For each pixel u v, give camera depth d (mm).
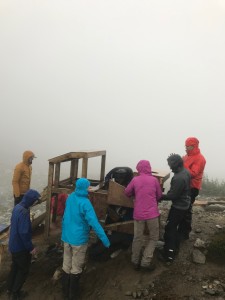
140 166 3707
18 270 3561
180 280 3422
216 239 4051
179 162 3701
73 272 3391
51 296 3557
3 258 4371
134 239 3605
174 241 3736
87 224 3406
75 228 3371
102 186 4523
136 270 3641
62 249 4371
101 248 4000
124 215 4102
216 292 3188
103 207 4055
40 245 4594
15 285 3506
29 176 4938
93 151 4348
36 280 3859
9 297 3566
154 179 3641
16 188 4781
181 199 3709
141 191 3557
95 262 3982
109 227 4012
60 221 4910
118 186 3932
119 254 4004
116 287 3445
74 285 3391
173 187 3650
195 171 4055
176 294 3223
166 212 5637
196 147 4133
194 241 4188
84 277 3738
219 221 4918
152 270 3613
